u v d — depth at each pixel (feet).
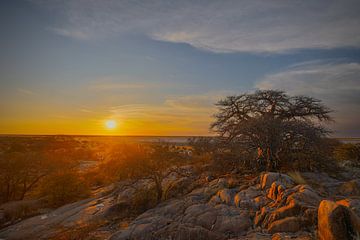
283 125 40.93
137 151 48.55
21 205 52.60
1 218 47.44
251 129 41.60
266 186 31.73
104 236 29.73
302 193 24.89
